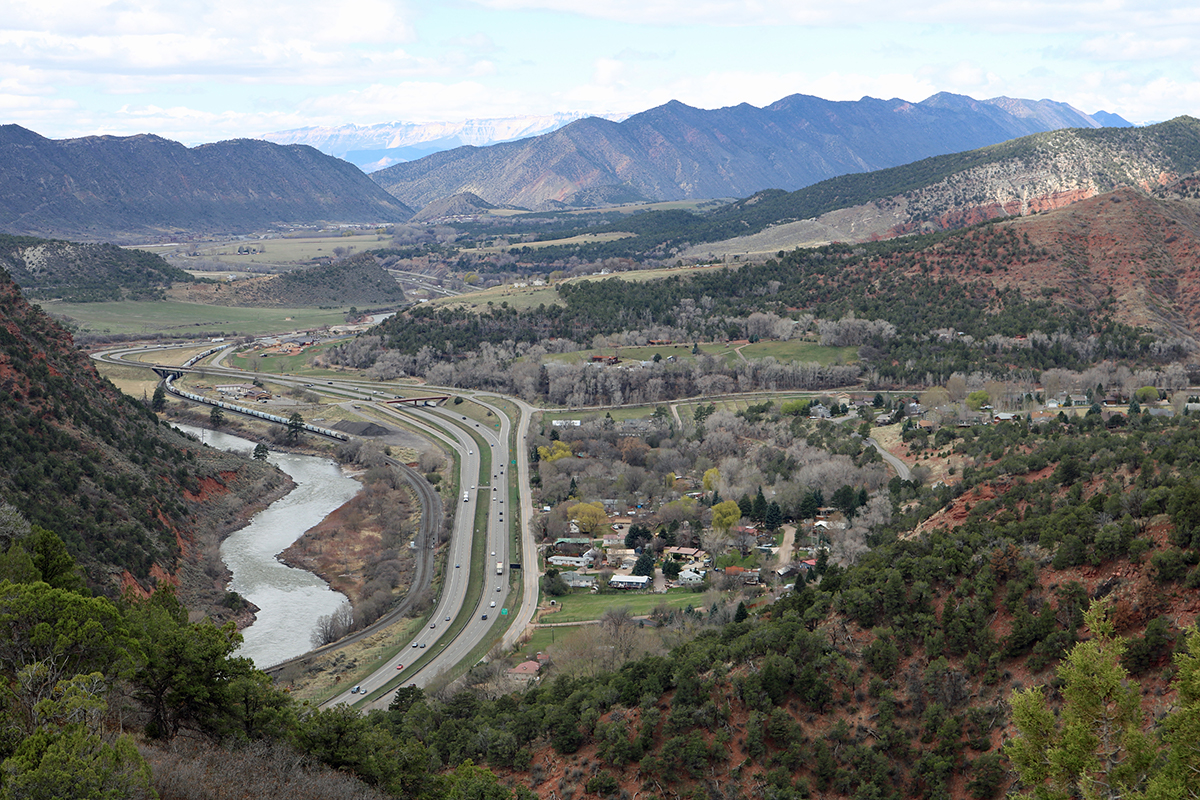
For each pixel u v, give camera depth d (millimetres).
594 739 96750
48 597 70688
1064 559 95250
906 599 101188
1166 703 74125
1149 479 105500
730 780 86750
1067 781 58094
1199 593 82750
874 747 86812
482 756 100312
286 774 75625
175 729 81000
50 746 54906
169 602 104500
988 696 88125
